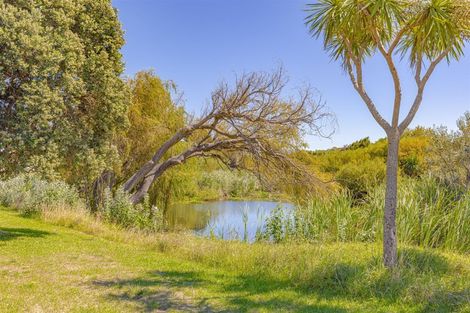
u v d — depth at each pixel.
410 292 5.81
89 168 10.71
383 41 7.54
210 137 18.22
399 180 14.01
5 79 8.80
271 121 16.27
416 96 6.88
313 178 16.12
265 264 7.67
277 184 16.94
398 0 6.49
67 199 16.09
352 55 7.04
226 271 7.73
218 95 16.84
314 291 6.30
